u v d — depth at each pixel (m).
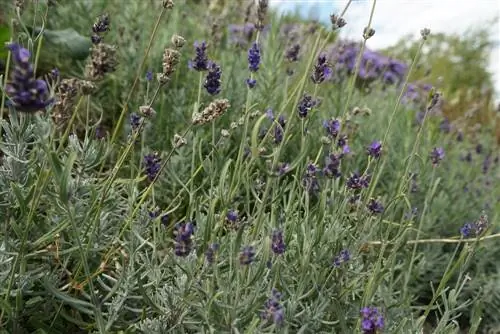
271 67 1.13
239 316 0.73
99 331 0.74
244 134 0.77
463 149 1.55
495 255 1.13
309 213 0.84
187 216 0.82
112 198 0.78
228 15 1.57
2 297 0.75
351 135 1.06
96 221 0.74
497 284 1.04
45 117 0.75
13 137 0.75
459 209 1.20
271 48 1.16
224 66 1.23
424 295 1.06
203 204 0.87
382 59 1.92
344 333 0.78
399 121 1.36
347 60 1.56
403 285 0.90
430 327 1.01
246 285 0.72
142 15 1.35
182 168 0.99
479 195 1.35
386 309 0.84
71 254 0.79
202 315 0.72
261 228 0.81
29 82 0.61
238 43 1.28
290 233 0.82
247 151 0.92
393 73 1.93
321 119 1.14
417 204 1.15
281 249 0.72
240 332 0.73
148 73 0.89
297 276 0.81
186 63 1.26
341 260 0.79
